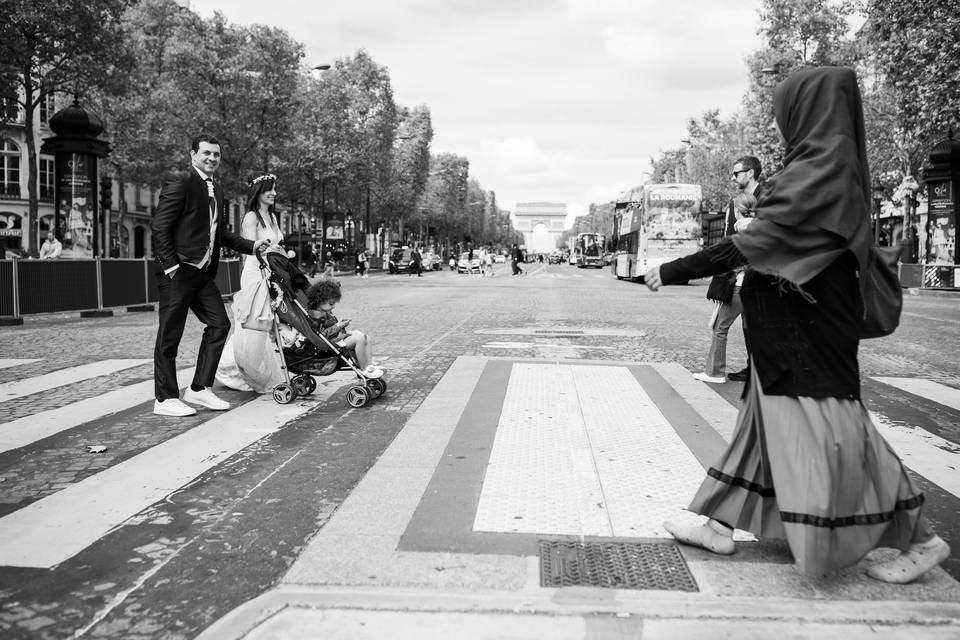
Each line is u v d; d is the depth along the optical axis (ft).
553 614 8.61
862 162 9.15
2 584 9.70
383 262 209.97
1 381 24.21
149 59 122.01
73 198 60.29
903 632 8.31
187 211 19.04
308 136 146.20
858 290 9.18
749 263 9.05
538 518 11.78
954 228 87.35
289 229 245.45
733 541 10.54
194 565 10.24
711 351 24.32
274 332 20.95
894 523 9.25
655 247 102.99
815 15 116.06
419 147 217.36
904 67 69.26
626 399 20.89
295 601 8.91
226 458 15.40
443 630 8.26
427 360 28.27
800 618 8.53
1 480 14.02
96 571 10.07
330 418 18.90
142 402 20.86
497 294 76.54
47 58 80.79
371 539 10.93
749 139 138.21
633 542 10.80
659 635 8.18
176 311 19.19
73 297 49.67
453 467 14.52
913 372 27.63
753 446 9.80
